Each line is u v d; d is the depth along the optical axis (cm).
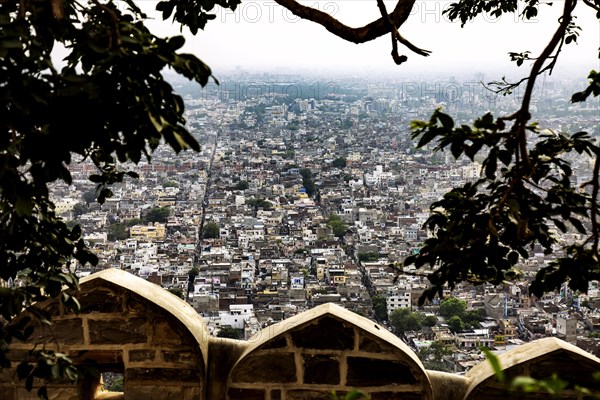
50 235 489
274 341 491
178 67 365
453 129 443
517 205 446
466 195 490
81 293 495
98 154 489
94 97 355
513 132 450
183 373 495
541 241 480
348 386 489
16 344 497
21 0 368
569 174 478
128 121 366
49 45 393
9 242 468
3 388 500
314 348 490
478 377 495
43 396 437
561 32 460
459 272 480
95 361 498
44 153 365
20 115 359
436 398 499
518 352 495
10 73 351
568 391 480
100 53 364
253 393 494
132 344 495
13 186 368
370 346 488
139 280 518
